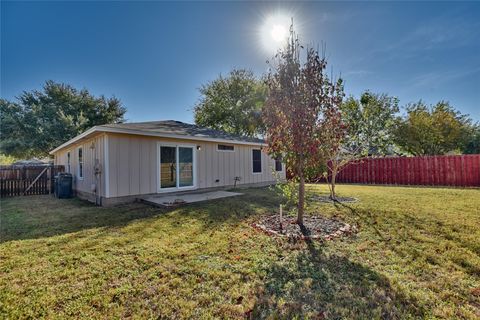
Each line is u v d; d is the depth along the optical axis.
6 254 3.62
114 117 26.84
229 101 24.48
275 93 4.68
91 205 7.72
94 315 2.23
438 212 5.74
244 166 11.96
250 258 3.37
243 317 2.19
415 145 17.97
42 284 2.78
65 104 24.86
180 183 9.22
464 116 18.52
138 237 4.32
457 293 2.50
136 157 8.05
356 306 2.32
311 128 4.45
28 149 22.72
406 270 2.99
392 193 9.16
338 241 3.96
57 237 4.39
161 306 2.35
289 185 5.23
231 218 5.54
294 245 3.81
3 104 22.86
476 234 4.18
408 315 2.18
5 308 2.34
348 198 7.96
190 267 3.13
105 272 3.04
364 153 7.92
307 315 2.20
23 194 11.02
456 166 11.89
